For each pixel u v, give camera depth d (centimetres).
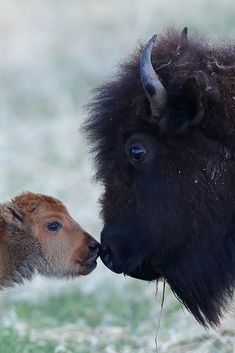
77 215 3006
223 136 1616
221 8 4206
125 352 2117
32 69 4284
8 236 1836
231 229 1645
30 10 4956
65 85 4097
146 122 1634
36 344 2162
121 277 2700
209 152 1616
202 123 1616
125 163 1652
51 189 3225
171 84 1614
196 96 1588
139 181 1641
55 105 3953
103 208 1678
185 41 1697
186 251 1656
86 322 2456
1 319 2402
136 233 1644
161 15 4281
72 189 3219
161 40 1706
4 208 1833
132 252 1653
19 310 2469
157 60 1662
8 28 4769
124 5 4562
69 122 3744
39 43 4541
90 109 1727
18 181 3316
